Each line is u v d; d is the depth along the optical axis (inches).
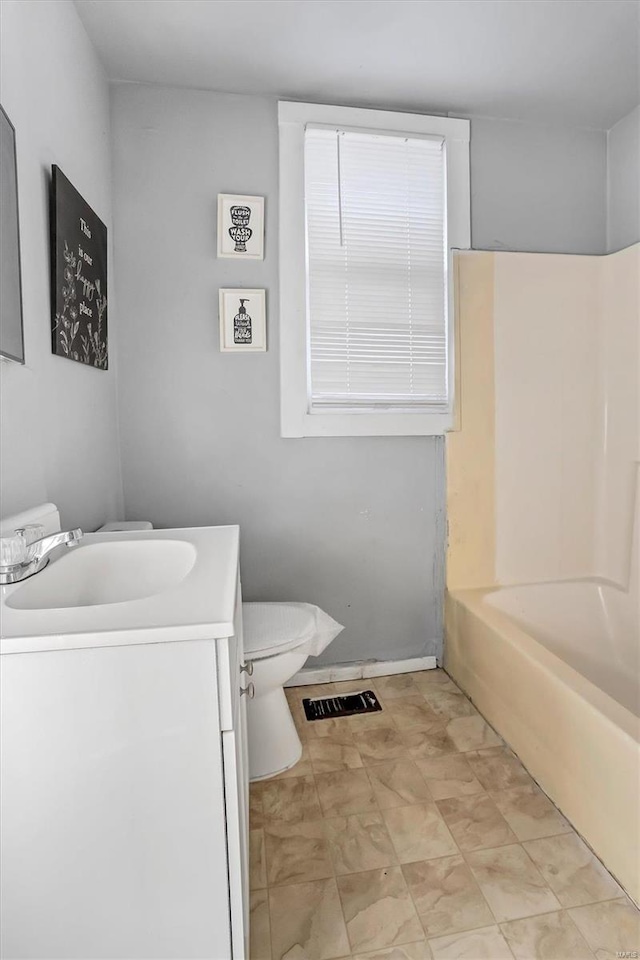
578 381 89.8
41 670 27.1
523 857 52.2
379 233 82.9
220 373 79.9
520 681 65.8
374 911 46.9
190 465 80.4
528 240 88.6
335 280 82.1
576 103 82.7
